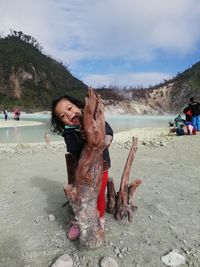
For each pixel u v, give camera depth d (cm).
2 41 16075
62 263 328
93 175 344
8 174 702
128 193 442
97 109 328
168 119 5169
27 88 12850
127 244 372
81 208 348
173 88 11731
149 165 806
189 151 1048
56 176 683
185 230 413
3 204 505
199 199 533
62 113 368
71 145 378
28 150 1109
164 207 490
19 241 384
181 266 333
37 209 481
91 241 351
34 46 18088
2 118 5056
